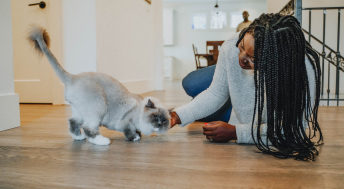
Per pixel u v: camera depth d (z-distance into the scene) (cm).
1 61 161
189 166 94
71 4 287
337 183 78
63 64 295
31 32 117
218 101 133
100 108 118
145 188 76
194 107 133
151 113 126
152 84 495
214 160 100
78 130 132
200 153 109
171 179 82
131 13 388
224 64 125
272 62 97
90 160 102
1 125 158
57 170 91
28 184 80
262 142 108
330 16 442
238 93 120
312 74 108
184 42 1015
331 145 121
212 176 84
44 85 299
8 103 163
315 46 450
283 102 101
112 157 106
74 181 82
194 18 1008
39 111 241
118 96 123
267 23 98
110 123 127
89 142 130
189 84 176
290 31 95
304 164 95
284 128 104
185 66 1027
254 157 103
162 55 516
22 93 305
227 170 89
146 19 461
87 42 287
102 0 296
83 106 118
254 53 96
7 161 102
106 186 78
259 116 104
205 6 980
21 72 302
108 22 313
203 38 1000
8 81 166
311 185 77
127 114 127
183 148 118
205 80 171
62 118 203
